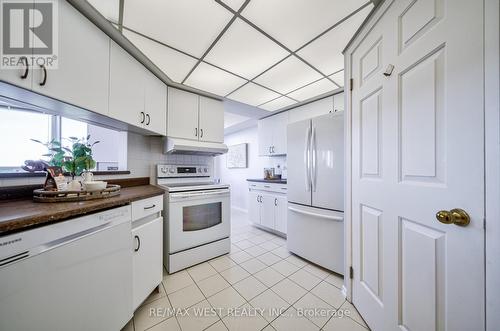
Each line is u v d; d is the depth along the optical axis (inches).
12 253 25.1
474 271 24.3
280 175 138.3
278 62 67.4
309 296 58.4
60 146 48.6
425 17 31.0
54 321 29.3
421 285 31.6
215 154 104.7
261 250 92.4
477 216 23.9
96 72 47.1
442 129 28.4
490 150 22.8
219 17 46.6
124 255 42.4
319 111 103.9
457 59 26.3
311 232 77.9
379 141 42.4
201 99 96.1
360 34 50.5
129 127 66.7
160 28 49.9
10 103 41.4
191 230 77.0
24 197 42.9
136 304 47.8
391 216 38.3
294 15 46.4
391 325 37.9
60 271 30.1
